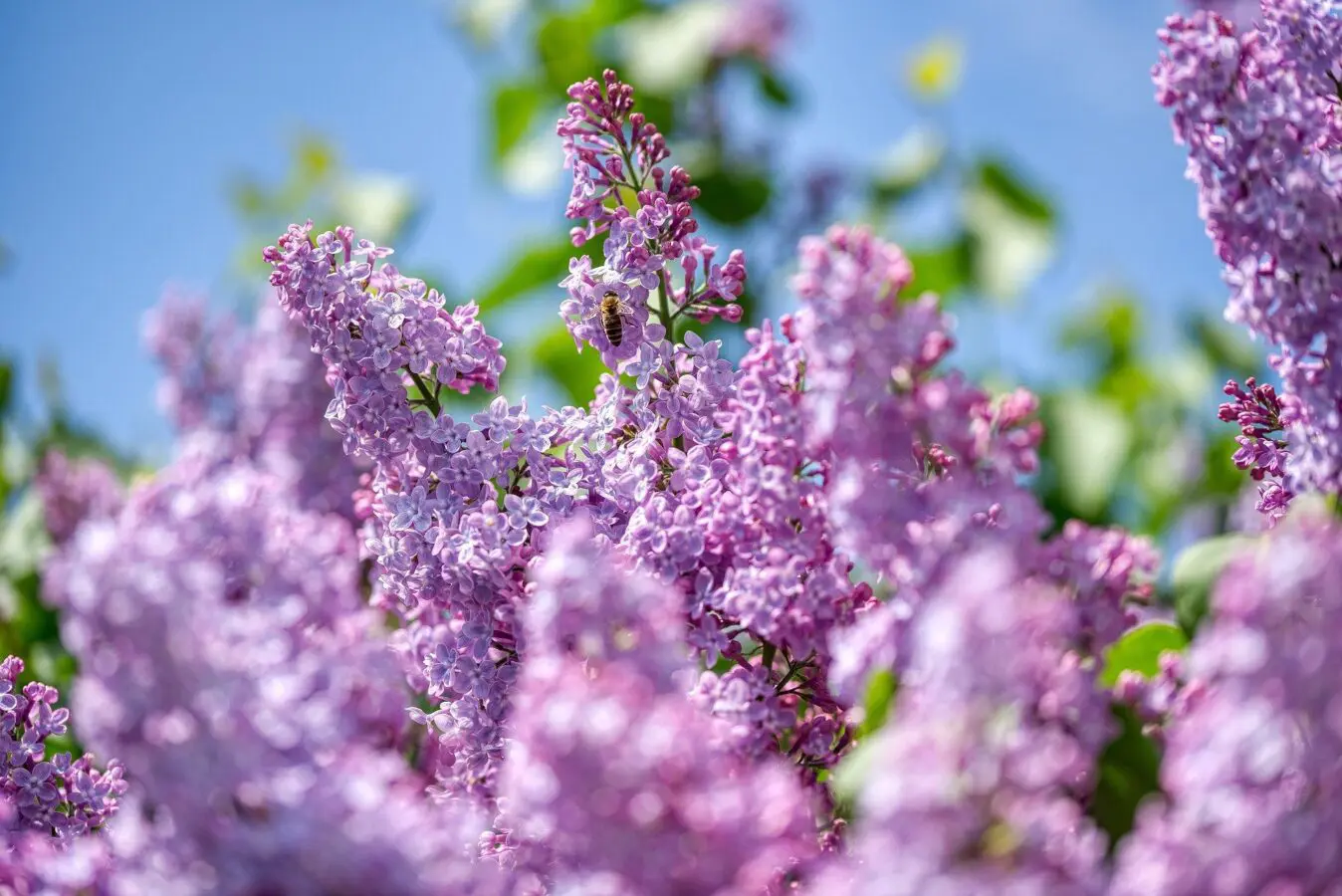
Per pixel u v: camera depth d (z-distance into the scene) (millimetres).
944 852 546
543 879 622
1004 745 554
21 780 665
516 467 700
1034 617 570
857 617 644
